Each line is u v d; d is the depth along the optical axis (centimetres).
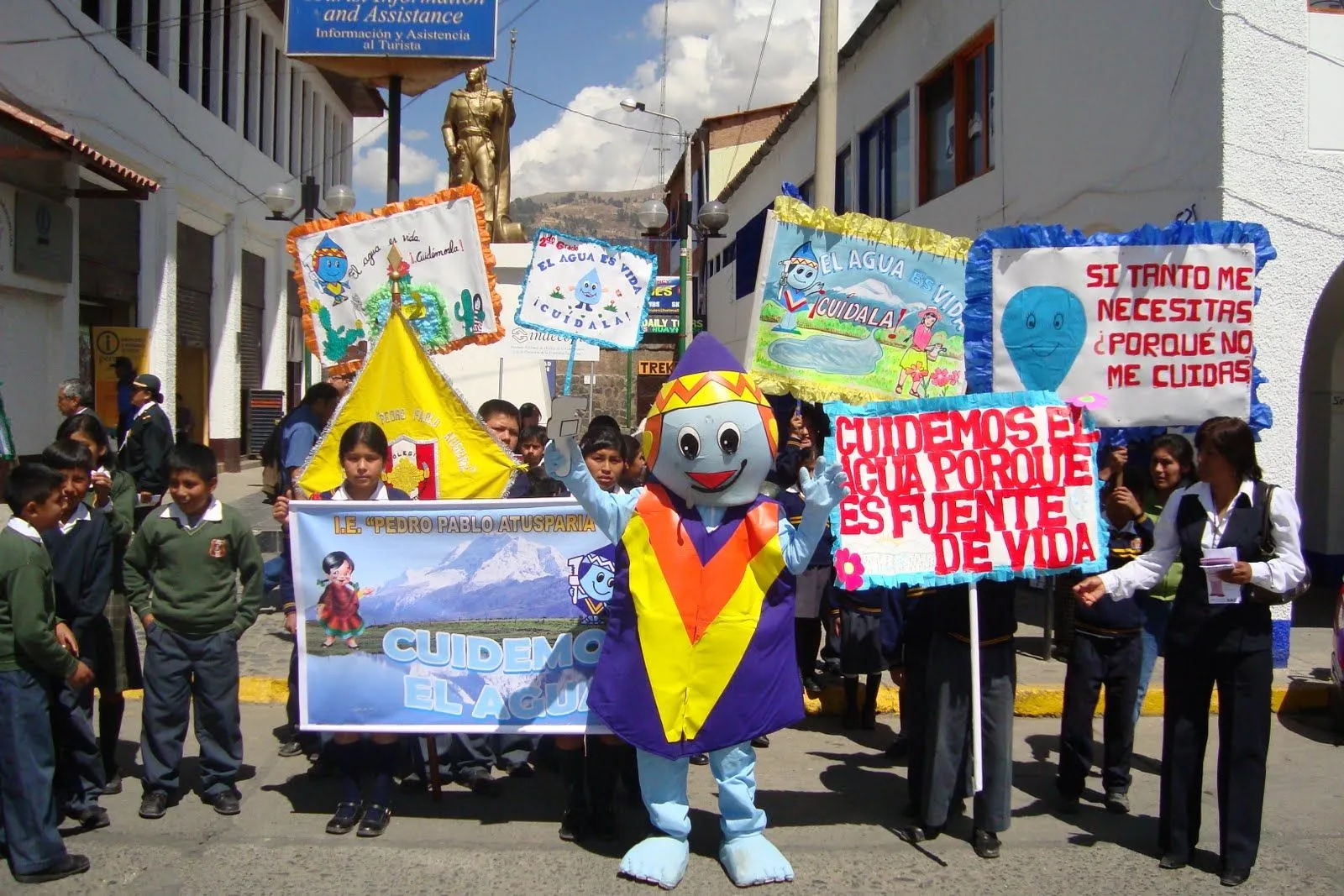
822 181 972
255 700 705
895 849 490
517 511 500
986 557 485
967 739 498
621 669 459
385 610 501
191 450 512
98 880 444
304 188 1332
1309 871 471
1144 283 693
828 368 657
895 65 1413
